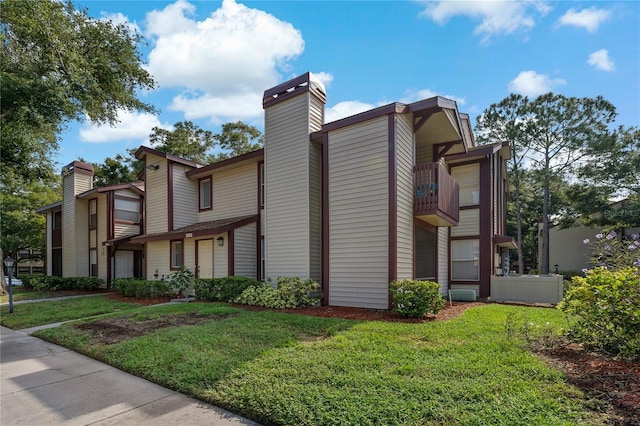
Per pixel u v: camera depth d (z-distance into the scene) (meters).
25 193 24.89
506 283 11.20
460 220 12.73
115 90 14.80
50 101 12.09
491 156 12.38
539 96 22.52
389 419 2.89
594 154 21.66
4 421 3.35
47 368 4.98
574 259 24.69
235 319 7.07
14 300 13.41
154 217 14.98
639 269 4.94
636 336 4.20
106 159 29.22
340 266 8.91
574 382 3.51
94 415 3.42
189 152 30.56
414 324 6.37
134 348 5.38
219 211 14.15
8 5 11.41
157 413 3.41
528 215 28.86
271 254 10.56
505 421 2.78
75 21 13.22
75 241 18.70
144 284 12.39
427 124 10.02
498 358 4.26
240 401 3.42
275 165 10.73
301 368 4.11
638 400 3.08
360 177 8.77
